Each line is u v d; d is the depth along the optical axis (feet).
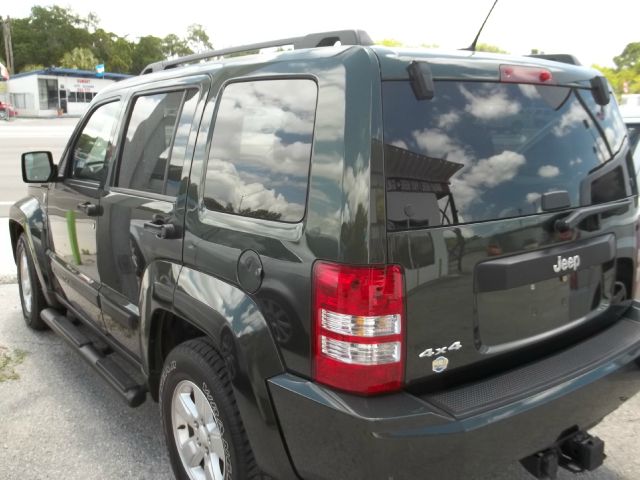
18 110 180.14
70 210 12.89
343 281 6.38
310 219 6.77
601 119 8.91
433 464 6.40
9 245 25.58
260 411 7.16
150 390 10.07
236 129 8.27
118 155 11.21
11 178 49.85
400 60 6.82
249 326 7.25
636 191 9.50
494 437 6.65
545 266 7.59
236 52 9.88
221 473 8.34
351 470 6.45
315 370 6.72
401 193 6.48
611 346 8.32
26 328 16.90
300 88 7.39
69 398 12.80
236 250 7.64
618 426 11.72
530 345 7.72
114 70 345.72
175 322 9.79
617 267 9.04
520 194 7.45
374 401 6.46
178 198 9.01
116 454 10.76
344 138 6.59
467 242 6.87
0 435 11.34
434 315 6.71
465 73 7.28
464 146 7.06
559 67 8.46
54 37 324.19
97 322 12.46
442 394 6.89
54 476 10.11
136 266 10.15
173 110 9.75
